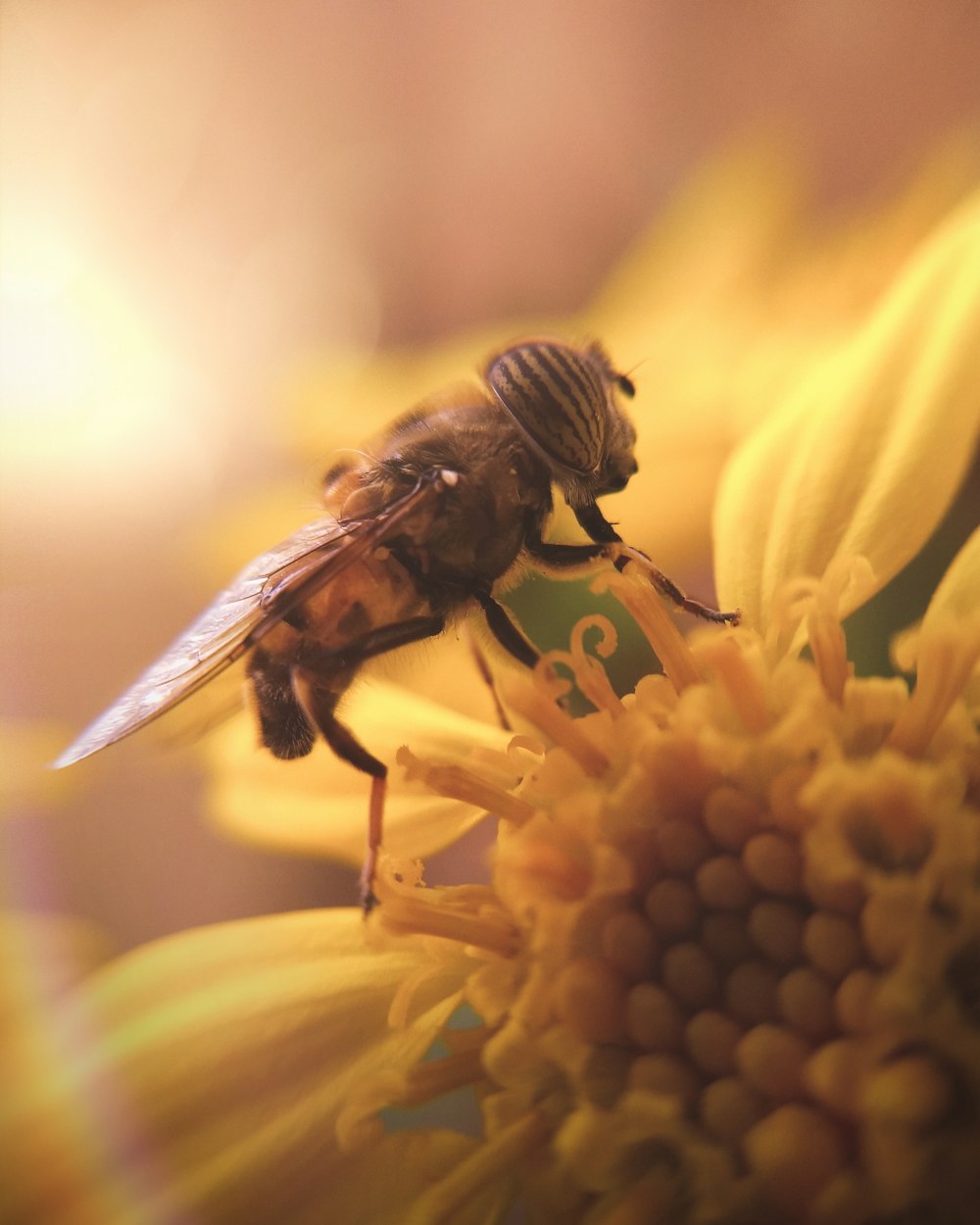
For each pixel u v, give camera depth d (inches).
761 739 2.5
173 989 2.7
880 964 2.4
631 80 5.6
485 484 2.8
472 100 6.0
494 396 2.8
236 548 3.4
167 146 6.0
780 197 3.5
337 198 6.1
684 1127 2.4
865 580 2.6
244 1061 2.7
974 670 2.5
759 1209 2.4
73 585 4.6
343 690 2.8
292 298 5.9
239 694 2.9
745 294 3.3
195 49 6.0
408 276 6.1
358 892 2.7
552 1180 2.4
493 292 5.9
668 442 3.2
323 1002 2.7
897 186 3.9
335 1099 2.6
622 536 3.2
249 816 2.9
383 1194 2.5
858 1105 2.3
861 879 2.4
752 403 3.2
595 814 2.5
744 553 2.7
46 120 5.9
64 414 4.7
